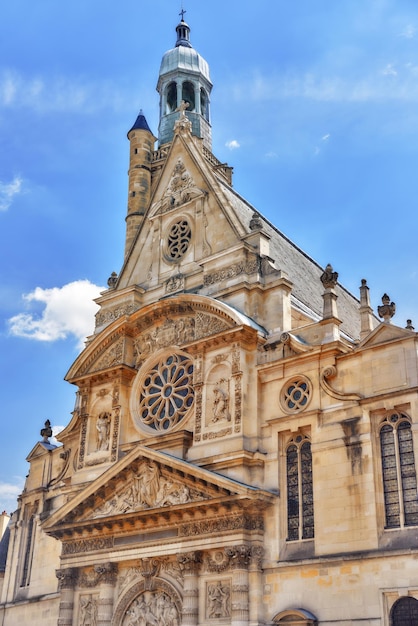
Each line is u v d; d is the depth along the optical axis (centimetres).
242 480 3938
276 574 3744
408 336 3712
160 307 4694
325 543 3644
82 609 4403
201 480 3975
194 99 7025
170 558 4116
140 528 4228
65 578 4481
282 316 4275
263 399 4138
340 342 3938
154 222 5234
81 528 4444
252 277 4466
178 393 4569
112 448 4641
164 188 5294
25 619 4972
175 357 4656
